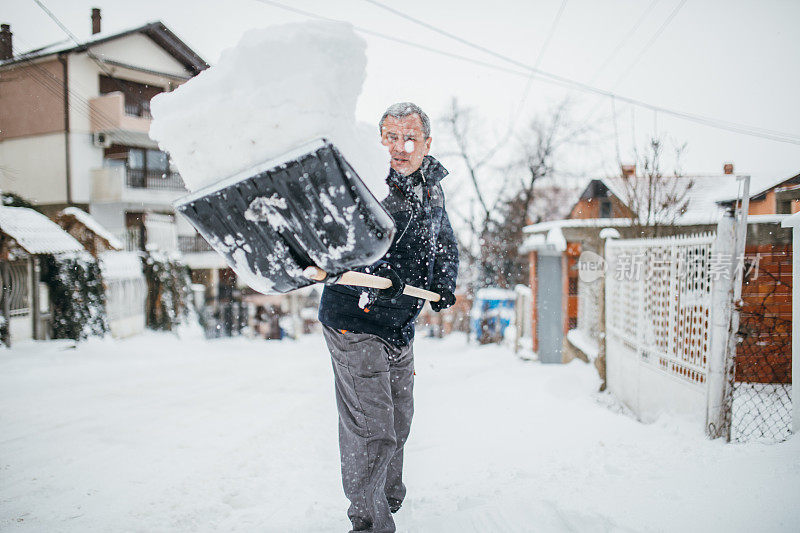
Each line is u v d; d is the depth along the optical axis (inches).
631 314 255.0
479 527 98.7
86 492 142.6
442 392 286.7
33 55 829.2
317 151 69.6
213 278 1042.1
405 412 104.3
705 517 92.7
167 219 959.6
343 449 94.7
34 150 849.5
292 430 205.5
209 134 73.7
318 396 285.6
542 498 110.3
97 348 615.2
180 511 123.9
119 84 881.5
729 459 126.4
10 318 604.7
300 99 69.6
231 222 78.3
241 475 151.6
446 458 160.2
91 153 857.5
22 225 631.2
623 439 167.9
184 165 77.8
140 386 349.1
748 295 244.8
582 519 97.9
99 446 196.2
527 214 878.4
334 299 95.1
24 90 848.3
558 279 416.8
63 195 836.6
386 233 75.3
